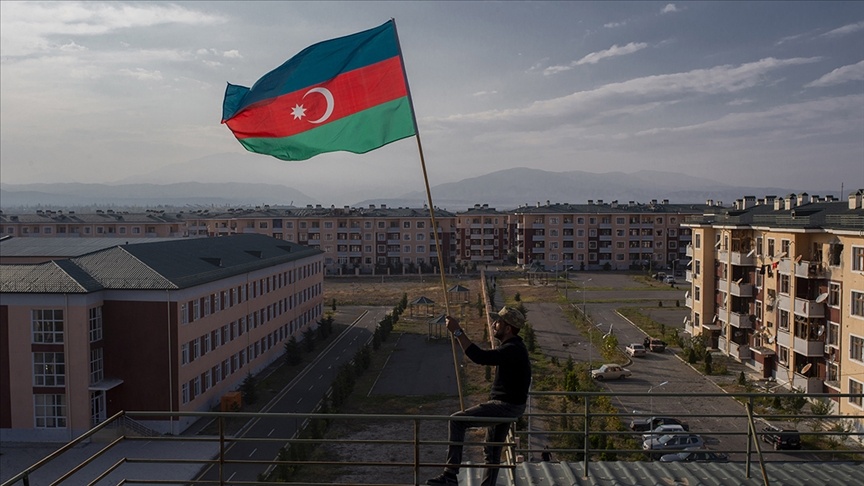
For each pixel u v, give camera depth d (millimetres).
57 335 35312
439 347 57281
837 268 35562
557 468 9906
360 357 48562
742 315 46656
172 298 36625
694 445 29375
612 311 73188
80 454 33531
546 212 115250
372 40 10875
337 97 10812
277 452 33375
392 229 114125
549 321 67938
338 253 113938
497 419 7672
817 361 37562
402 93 10586
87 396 35250
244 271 47656
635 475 9586
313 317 68875
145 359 36781
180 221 120125
